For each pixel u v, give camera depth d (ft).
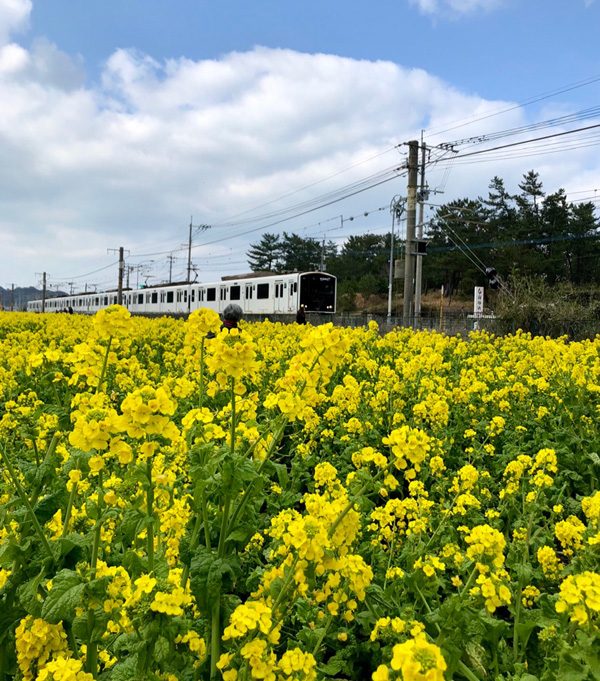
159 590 6.23
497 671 8.00
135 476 7.29
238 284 120.06
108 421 7.00
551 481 11.00
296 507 15.07
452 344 41.11
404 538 11.44
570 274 205.36
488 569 7.72
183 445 9.50
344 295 247.91
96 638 6.57
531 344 40.63
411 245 81.25
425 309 208.74
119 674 6.31
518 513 12.98
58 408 9.39
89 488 9.65
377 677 5.19
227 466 7.19
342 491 9.61
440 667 4.75
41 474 8.22
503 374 26.86
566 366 24.88
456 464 18.04
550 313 75.77
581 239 199.93
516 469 12.13
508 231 212.64
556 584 10.21
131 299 169.68
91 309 191.01
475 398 21.93
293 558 7.13
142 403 6.97
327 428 19.79
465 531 11.12
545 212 211.41
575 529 9.80
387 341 37.37
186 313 131.85
